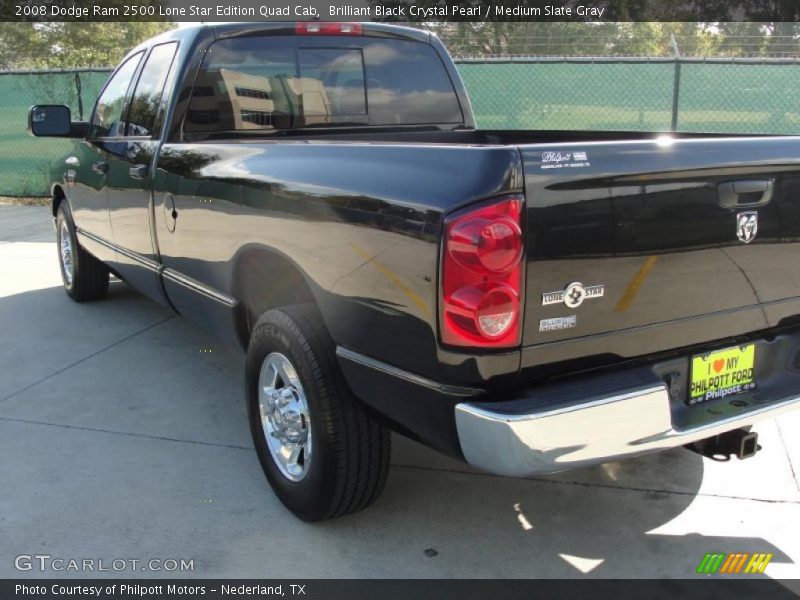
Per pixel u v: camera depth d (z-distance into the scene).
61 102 11.90
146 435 3.78
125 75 4.70
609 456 2.26
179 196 3.58
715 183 2.38
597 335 2.28
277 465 3.07
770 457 3.50
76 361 4.80
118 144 4.39
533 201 2.09
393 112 4.37
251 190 2.98
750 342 2.65
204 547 2.84
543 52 17.70
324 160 2.66
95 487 3.26
